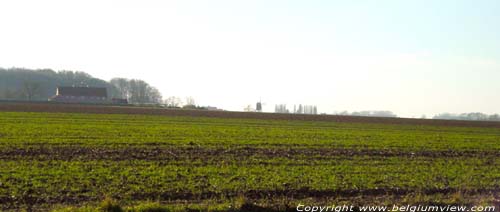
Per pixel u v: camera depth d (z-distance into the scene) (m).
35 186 19.58
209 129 51.06
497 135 58.88
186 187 20.22
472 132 62.84
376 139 46.03
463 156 35.56
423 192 20.98
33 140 35.09
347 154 33.44
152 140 37.97
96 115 68.12
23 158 26.81
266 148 35.31
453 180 24.30
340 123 72.88
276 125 62.47
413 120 90.56
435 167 28.75
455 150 39.25
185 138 40.38
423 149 38.81
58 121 53.94
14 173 22.12
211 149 33.66
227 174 23.53
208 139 40.22
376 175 24.77
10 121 50.94
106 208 15.57
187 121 63.50
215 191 19.62
